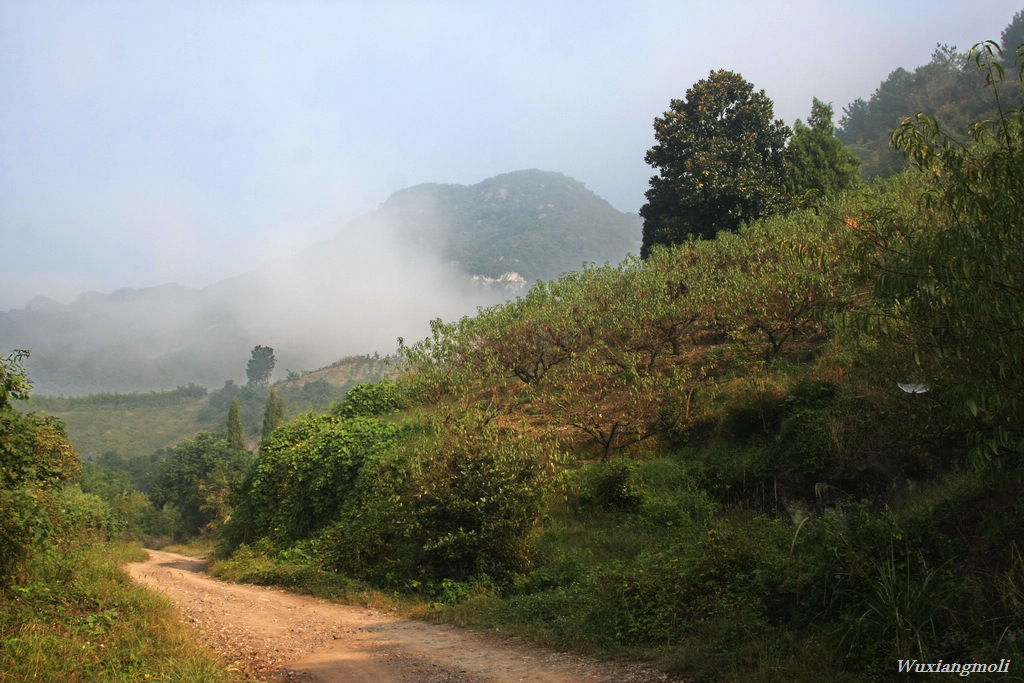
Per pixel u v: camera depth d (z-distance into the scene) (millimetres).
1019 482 6977
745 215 30375
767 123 33875
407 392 23297
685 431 16281
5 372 8812
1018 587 6211
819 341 18328
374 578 14164
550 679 7148
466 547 12734
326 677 7527
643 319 21172
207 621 10281
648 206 34625
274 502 20828
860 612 6754
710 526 10883
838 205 22781
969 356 6527
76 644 7074
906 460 10750
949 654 5945
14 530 8477
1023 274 6078
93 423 155000
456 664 7988
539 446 14336
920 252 6539
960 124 57250
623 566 10172
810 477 12039
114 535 22453
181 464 58406
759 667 6410
